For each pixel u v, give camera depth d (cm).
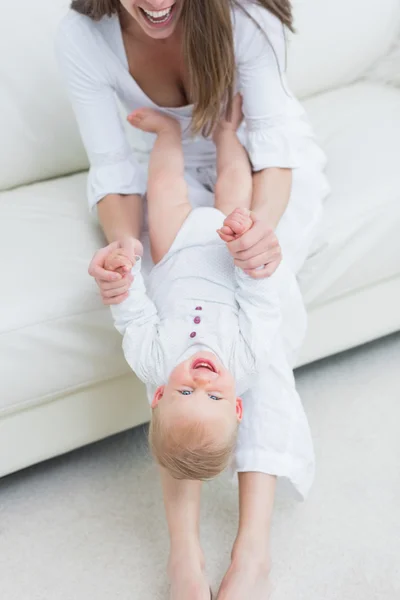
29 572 130
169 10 124
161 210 133
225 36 126
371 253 146
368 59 187
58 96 162
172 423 110
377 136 160
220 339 118
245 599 113
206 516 136
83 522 138
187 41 128
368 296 154
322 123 171
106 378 138
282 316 131
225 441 110
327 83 186
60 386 134
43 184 167
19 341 126
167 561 128
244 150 144
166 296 125
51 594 126
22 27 158
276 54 136
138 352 121
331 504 134
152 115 142
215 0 122
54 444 142
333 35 180
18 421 136
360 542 127
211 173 153
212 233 128
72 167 171
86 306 130
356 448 144
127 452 153
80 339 131
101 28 136
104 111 143
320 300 146
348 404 154
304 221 139
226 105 140
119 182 144
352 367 164
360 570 123
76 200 158
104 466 150
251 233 115
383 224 145
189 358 115
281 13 136
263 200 137
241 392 121
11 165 163
